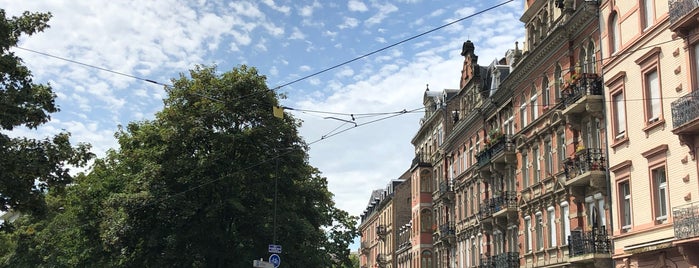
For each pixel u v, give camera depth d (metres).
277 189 34.22
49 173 20.28
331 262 38.62
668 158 20.78
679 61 20.25
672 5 19.89
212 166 32.75
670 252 20.42
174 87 34.62
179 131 33.12
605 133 25.02
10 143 19.41
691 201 19.52
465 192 44.62
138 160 34.50
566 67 28.41
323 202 39.50
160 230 32.41
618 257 23.42
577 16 26.91
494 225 37.09
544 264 30.16
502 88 36.19
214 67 35.62
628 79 23.33
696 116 18.58
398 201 77.44
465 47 45.38
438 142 53.62
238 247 32.97
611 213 24.47
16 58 19.69
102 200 36.91
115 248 33.16
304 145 35.75
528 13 33.28
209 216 31.83
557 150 29.27
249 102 34.03
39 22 20.50
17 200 19.67
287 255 33.44
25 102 19.81
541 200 30.88
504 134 35.34
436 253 52.53
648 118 22.12
